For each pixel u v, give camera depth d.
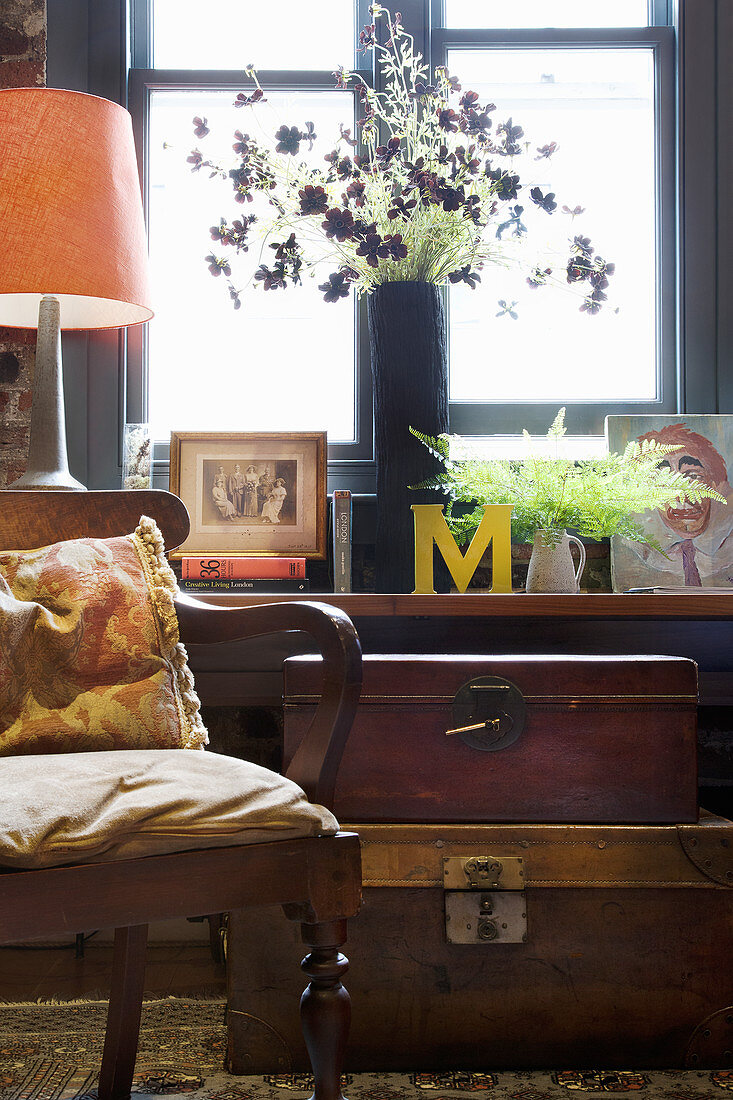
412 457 2.21
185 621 1.37
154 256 2.64
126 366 2.58
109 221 1.97
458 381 2.64
